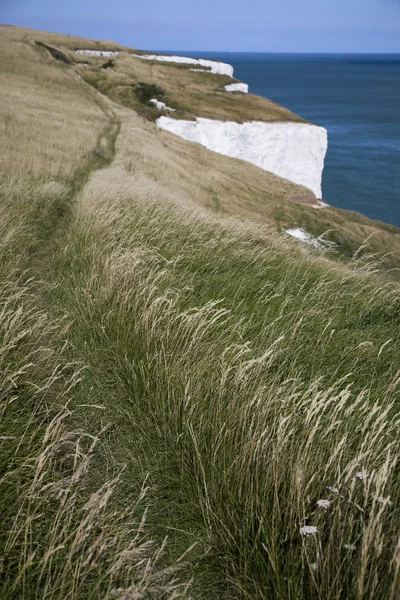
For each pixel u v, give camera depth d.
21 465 3.16
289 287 6.81
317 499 3.17
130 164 27.48
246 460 3.46
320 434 3.71
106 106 48.41
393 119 161.38
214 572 3.01
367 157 100.69
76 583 2.59
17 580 2.51
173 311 5.35
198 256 7.72
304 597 2.68
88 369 4.89
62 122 33.88
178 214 10.59
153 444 4.00
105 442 4.04
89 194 12.19
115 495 3.47
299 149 70.19
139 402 4.32
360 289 7.01
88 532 2.81
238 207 33.88
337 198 74.94
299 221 40.25
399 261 35.47
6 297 5.26
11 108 32.19
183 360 4.69
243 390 4.18
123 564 2.88
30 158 17.72
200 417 3.96
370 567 2.67
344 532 2.90
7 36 69.56
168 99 66.69
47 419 4.04
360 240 40.06
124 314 5.45
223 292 6.46
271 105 76.75
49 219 10.76
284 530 2.98
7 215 8.70
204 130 62.50
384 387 4.48
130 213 9.66
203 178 37.94
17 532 2.83
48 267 7.68
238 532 3.09
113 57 83.06
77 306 6.06
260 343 5.18
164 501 3.52
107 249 7.67
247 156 67.38
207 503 3.24
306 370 4.82
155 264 7.18
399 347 5.34
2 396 3.72
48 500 3.07
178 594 2.67
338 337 5.44
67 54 73.50
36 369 4.43
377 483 2.81
